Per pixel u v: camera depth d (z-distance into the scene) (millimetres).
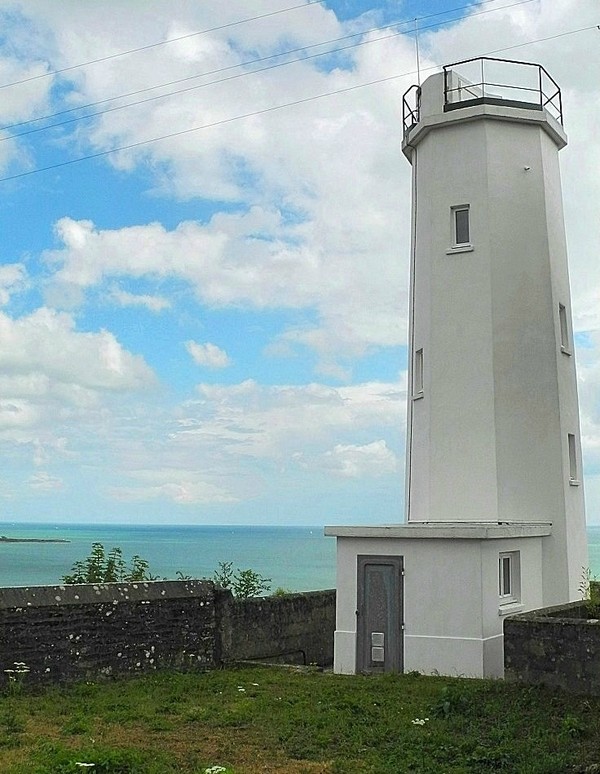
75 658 14320
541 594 18438
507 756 10039
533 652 13289
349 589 16656
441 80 21203
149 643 15469
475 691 13203
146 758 9805
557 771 9562
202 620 16453
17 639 13609
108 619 14875
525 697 12609
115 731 11266
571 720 11141
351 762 9977
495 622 15961
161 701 13203
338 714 12211
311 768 9750
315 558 83250
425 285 20859
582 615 15398
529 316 20062
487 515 19078
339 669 16469
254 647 17609
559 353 20359
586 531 20766
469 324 19938
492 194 20312
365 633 16406
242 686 14469
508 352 19719
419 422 20578
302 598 19125
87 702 12914
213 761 9938
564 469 19609
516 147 20750
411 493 20719
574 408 20922
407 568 16250
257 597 18312
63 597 14359
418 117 21891
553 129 21266
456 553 15867
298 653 18797
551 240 20781
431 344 20312
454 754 10320
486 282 19938
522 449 19375
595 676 12586
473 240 20281
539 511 19188
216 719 11945
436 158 21047
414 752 10391
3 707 12312
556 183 21703
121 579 18188
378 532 16422
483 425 19422
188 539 160000
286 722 11789
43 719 11797
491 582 16000
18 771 8945
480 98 20719
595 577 24125
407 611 16125
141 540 152875
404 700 13234
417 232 21609
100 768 9289
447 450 19703
